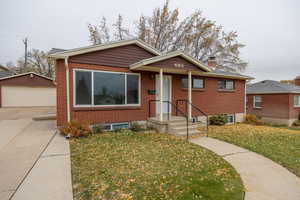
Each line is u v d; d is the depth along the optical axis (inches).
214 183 127.1
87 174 135.6
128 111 315.3
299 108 615.2
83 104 275.1
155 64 286.0
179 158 178.1
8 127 293.9
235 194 112.8
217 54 753.0
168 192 113.2
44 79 719.1
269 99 628.4
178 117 335.9
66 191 110.6
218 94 446.6
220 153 199.3
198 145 229.6
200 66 334.3
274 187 123.8
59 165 150.4
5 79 658.2
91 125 281.4
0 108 629.9
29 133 255.3
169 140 247.9
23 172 135.6
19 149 188.2
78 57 269.9
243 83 501.7
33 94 701.9
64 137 239.6
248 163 170.6
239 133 321.4
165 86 365.7
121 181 126.2
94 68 282.7
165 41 711.7
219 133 317.1
